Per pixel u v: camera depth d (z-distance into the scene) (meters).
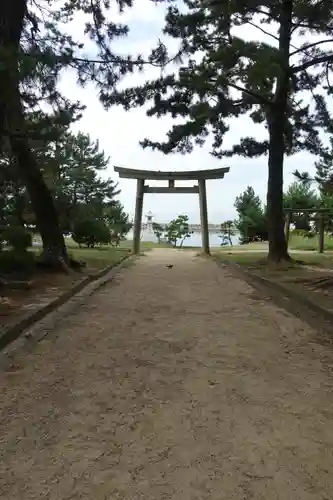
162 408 3.31
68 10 11.51
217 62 11.01
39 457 2.64
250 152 14.90
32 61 5.46
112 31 11.47
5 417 3.16
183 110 13.36
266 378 3.95
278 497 2.28
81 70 10.40
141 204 20.45
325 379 3.93
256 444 2.79
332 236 25.94
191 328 5.80
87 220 21.83
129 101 13.11
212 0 11.75
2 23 6.53
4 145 8.55
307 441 2.83
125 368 4.21
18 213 10.70
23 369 4.18
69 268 10.65
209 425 3.04
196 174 20.00
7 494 2.29
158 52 11.37
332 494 2.30
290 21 12.15
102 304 7.49
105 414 3.21
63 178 19.17
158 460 2.61
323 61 11.96
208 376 3.99
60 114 7.67
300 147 14.92
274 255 13.13
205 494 2.30
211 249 24.38
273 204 13.12
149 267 13.98
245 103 13.59
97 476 2.45
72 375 4.02
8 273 9.12
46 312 6.61
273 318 6.41
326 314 6.18
